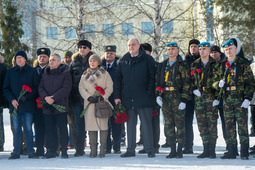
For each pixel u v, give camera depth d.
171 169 6.00
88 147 9.47
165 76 7.34
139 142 9.50
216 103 7.12
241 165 6.28
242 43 18.06
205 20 17.52
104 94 7.55
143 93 7.49
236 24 17.92
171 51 7.32
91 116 7.59
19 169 6.23
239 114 6.98
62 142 7.57
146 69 7.53
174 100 7.25
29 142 7.66
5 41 19.80
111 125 8.26
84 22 17.73
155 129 8.05
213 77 7.21
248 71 7.00
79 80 8.08
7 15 19.95
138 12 16.92
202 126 7.28
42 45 18.52
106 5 17.66
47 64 8.30
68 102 8.18
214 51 7.45
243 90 7.02
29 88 7.54
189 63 8.15
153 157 7.41
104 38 17.66
